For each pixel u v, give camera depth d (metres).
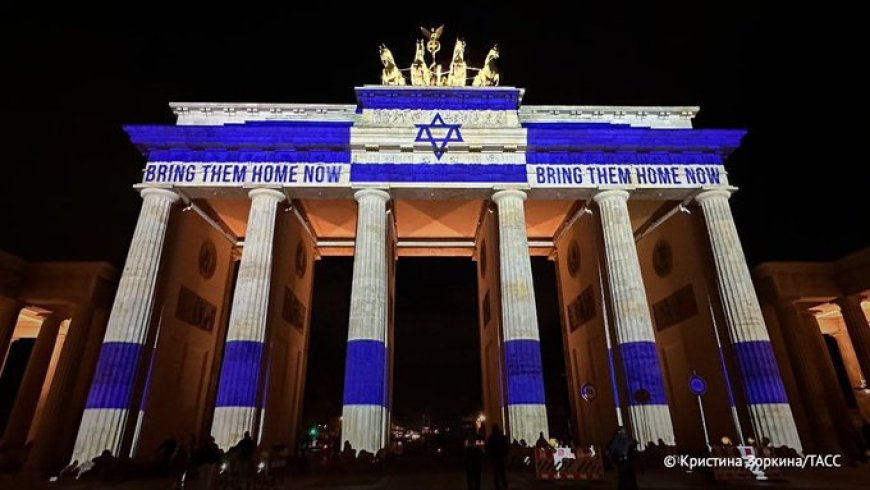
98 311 33.19
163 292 27.89
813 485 17.55
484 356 37.31
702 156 30.31
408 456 37.59
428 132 29.62
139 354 25.55
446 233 40.28
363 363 25.45
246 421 24.50
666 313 34.50
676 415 33.06
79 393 31.09
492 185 28.98
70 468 22.64
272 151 29.30
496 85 33.16
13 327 32.59
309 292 38.06
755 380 26.00
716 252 28.75
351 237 39.69
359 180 28.77
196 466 16.38
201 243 33.12
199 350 33.12
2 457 26.94
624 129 29.80
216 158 28.94
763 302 35.50
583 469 19.27
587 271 33.75
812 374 32.69
